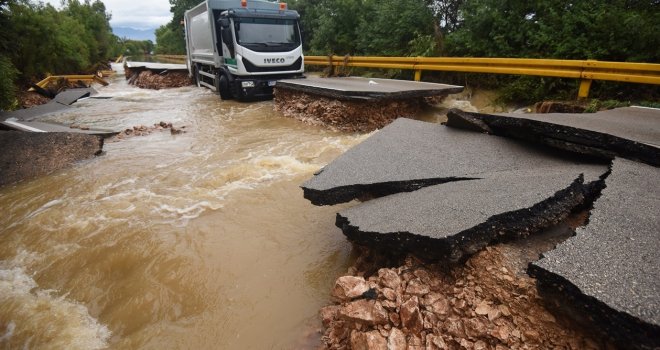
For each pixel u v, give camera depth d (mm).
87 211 4262
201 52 14281
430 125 4840
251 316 2605
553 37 7152
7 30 11383
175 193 4688
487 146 3838
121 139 7527
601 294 1559
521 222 2246
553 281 1697
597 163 3238
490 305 1927
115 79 24516
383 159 3703
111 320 2668
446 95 8539
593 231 2043
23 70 16766
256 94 11367
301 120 8383
